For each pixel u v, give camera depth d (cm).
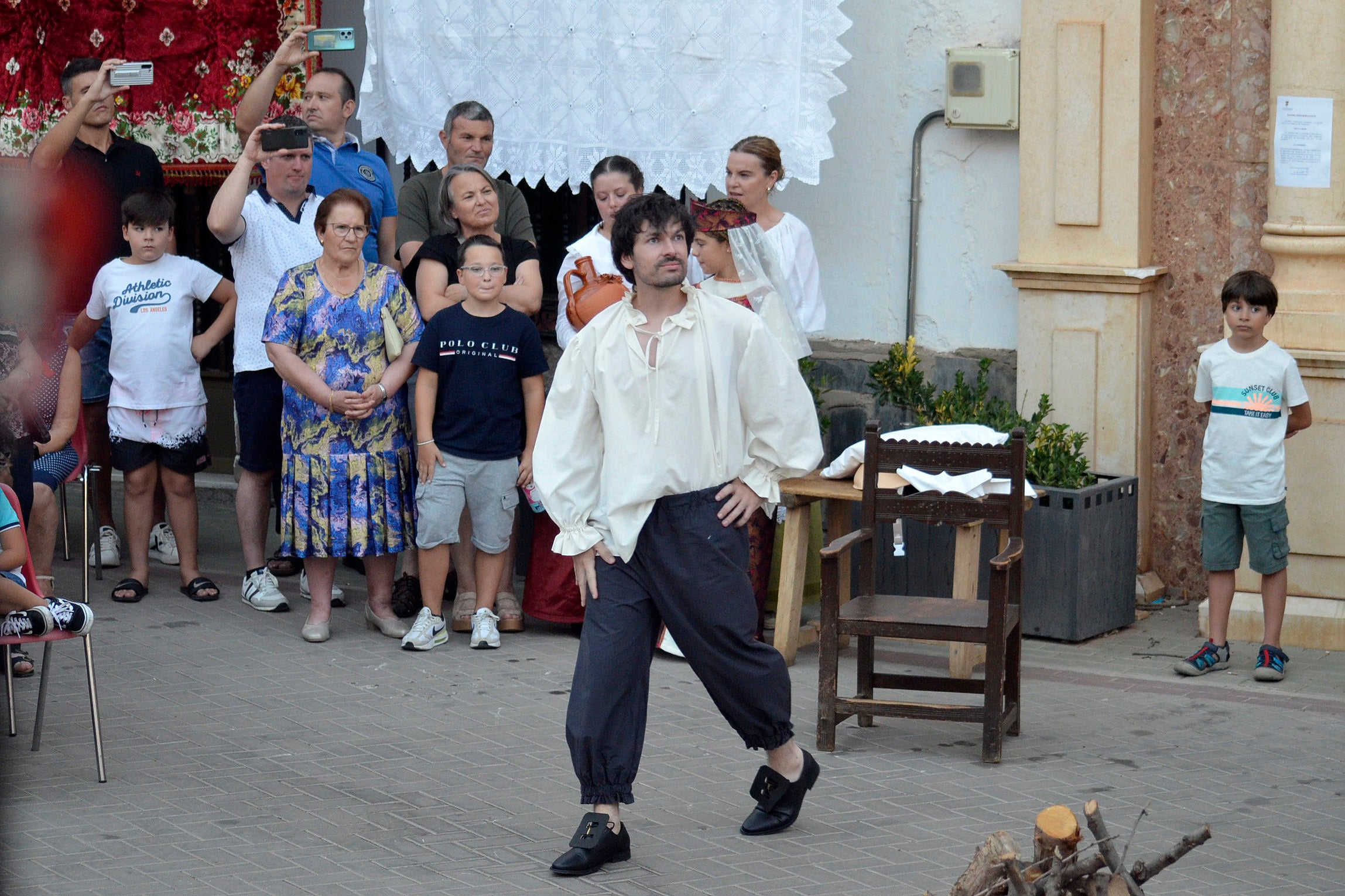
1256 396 693
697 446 480
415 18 839
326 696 669
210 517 1014
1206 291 810
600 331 482
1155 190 813
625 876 484
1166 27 798
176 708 651
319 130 835
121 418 811
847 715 603
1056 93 800
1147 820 529
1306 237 743
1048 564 751
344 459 734
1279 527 696
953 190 851
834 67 794
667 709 655
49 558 741
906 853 501
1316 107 736
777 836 517
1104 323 807
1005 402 802
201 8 886
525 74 828
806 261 772
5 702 654
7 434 630
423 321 751
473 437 726
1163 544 838
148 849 502
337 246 728
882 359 879
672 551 482
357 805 544
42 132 918
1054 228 811
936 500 623
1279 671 696
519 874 485
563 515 488
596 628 489
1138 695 676
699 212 703
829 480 720
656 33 805
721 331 480
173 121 903
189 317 817
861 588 638
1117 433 812
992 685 583
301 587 828
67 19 908
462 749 604
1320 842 511
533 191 948
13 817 527
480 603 748
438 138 847
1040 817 379
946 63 831
